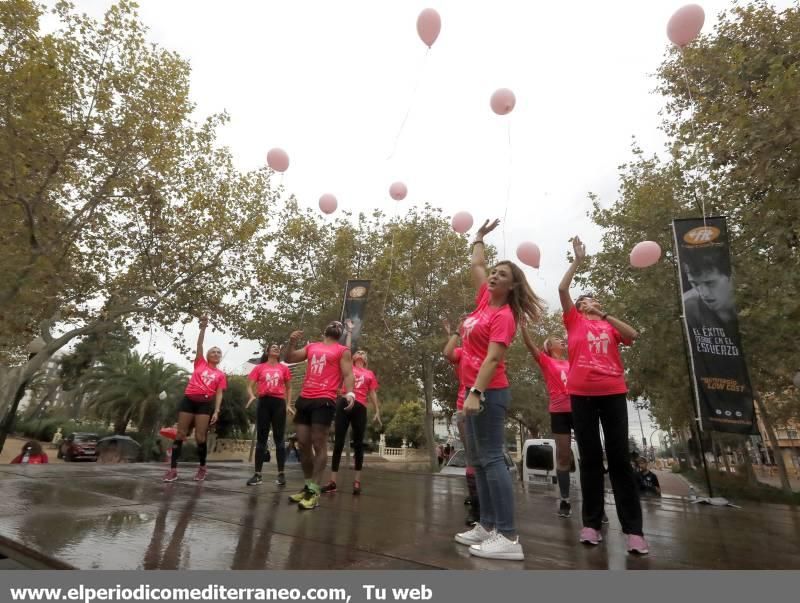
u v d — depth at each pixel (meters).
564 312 3.75
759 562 2.97
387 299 21.44
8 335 14.75
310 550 2.89
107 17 13.33
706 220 8.56
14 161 11.66
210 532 3.26
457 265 21.80
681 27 5.27
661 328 14.73
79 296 16.08
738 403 7.75
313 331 21.16
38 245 13.31
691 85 12.65
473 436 3.07
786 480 17.81
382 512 4.41
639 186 16.86
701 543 3.57
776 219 9.80
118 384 24.98
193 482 6.08
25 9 11.67
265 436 6.24
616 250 17.11
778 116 8.12
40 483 5.38
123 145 13.77
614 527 4.20
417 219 22.28
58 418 35.06
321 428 4.50
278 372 6.40
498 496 2.94
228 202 16.83
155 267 16.12
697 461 28.36
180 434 6.22
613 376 3.42
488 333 3.11
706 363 8.05
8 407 14.35
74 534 3.04
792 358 13.26
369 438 49.19
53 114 12.38
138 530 3.23
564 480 4.88
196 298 16.91
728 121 9.78
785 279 10.61
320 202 7.92
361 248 21.94
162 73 14.31
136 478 6.27
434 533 3.53
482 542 2.97
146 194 14.71
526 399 30.92
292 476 7.71
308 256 22.30
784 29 11.09
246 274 17.61
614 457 3.32
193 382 6.39
